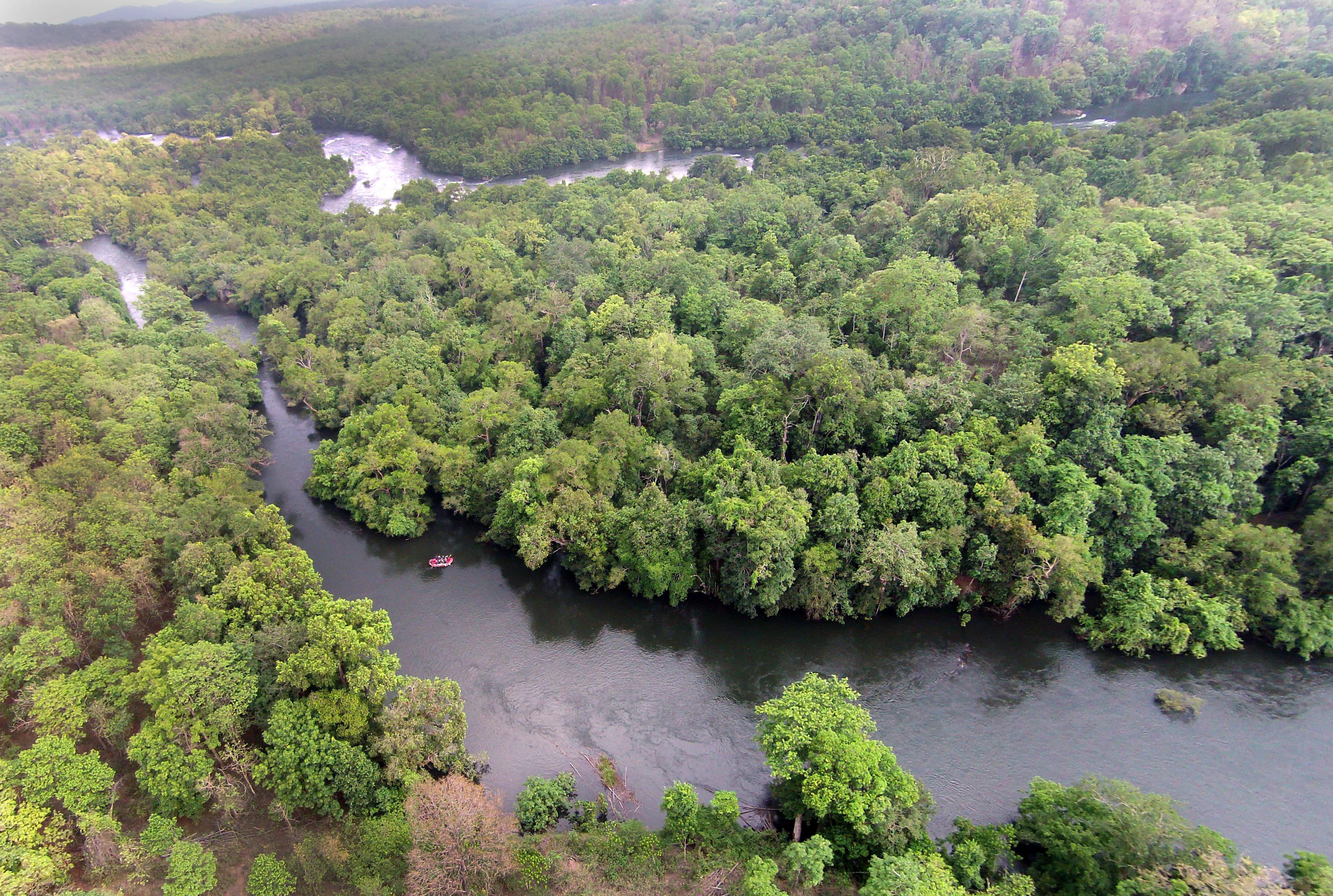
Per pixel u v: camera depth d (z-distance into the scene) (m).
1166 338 94.38
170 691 64.56
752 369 104.81
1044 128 182.38
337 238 190.00
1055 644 83.94
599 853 60.88
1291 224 114.31
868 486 86.75
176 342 138.50
